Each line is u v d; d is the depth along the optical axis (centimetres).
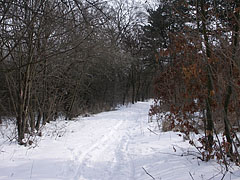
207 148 480
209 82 443
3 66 680
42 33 691
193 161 494
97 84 2073
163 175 448
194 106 504
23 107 720
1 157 562
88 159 609
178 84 605
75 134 948
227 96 410
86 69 1419
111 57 1334
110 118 1575
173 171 455
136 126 1209
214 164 454
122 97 3062
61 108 1353
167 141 745
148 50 2523
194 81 470
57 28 705
